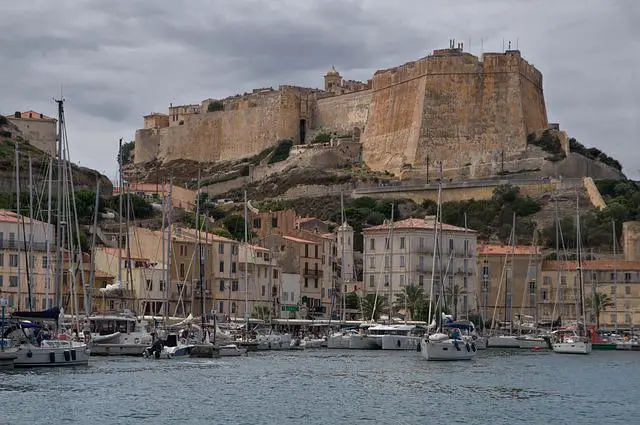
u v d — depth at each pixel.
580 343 193.12
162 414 96.62
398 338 188.00
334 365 146.00
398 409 102.88
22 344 124.81
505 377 135.12
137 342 151.50
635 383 131.25
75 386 110.75
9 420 91.19
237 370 134.88
